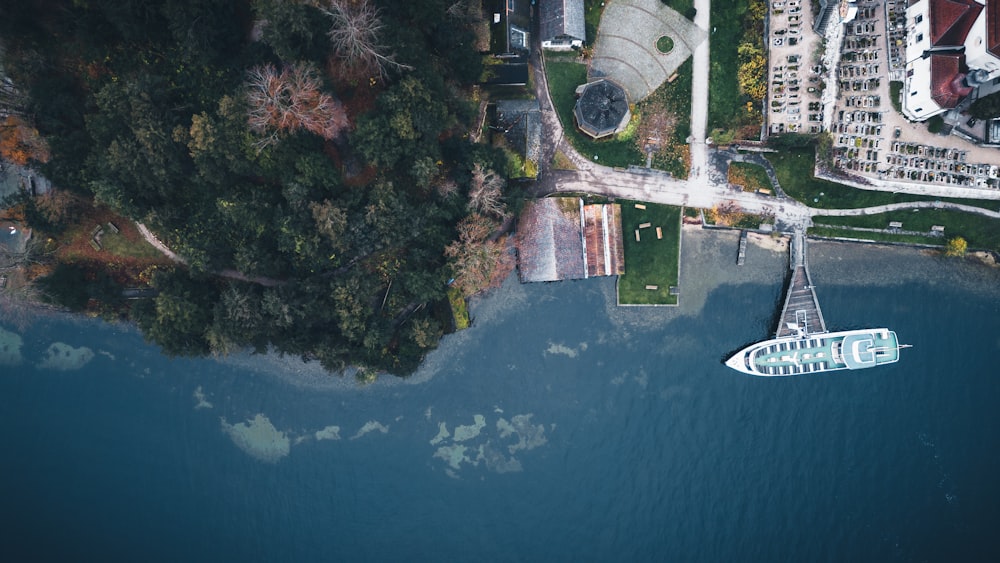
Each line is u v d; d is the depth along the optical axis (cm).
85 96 6975
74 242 7606
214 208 7306
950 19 7044
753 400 7962
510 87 7844
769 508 7806
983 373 7931
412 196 7419
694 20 7900
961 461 7838
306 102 6362
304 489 7862
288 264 7456
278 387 7962
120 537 7769
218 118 6812
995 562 7731
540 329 8019
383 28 6500
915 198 7925
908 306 8038
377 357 7669
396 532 7800
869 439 7900
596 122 7619
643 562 7738
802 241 8000
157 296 7519
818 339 7938
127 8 6312
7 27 6500
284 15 6131
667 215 8019
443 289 7631
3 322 7956
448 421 7938
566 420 7925
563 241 7762
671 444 7894
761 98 7819
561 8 7550
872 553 7762
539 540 7775
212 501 7850
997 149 7700
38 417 7931
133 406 7962
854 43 7738
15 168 7519
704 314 8050
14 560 7731
